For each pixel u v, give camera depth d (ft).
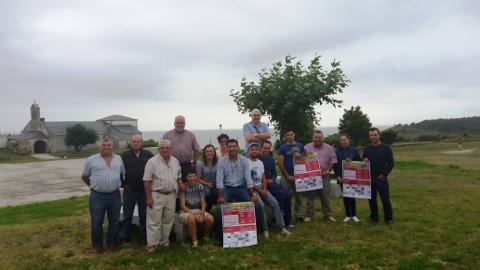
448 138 148.87
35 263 20.11
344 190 26.68
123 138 251.39
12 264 20.04
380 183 25.76
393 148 115.14
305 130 40.34
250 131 27.73
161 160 21.80
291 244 22.03
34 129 244.42
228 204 22.26
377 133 25.81
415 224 25.38
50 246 23.24
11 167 110.01
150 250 21.33
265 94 38.50
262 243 22.35
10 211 39.42
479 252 19.71
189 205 23.71
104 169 21.39
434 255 19.43
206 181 24.98
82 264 19.71
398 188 39.24
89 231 26.27
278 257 19.88
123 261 19.90
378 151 25.89
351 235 23.49
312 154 27.09
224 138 27.99
